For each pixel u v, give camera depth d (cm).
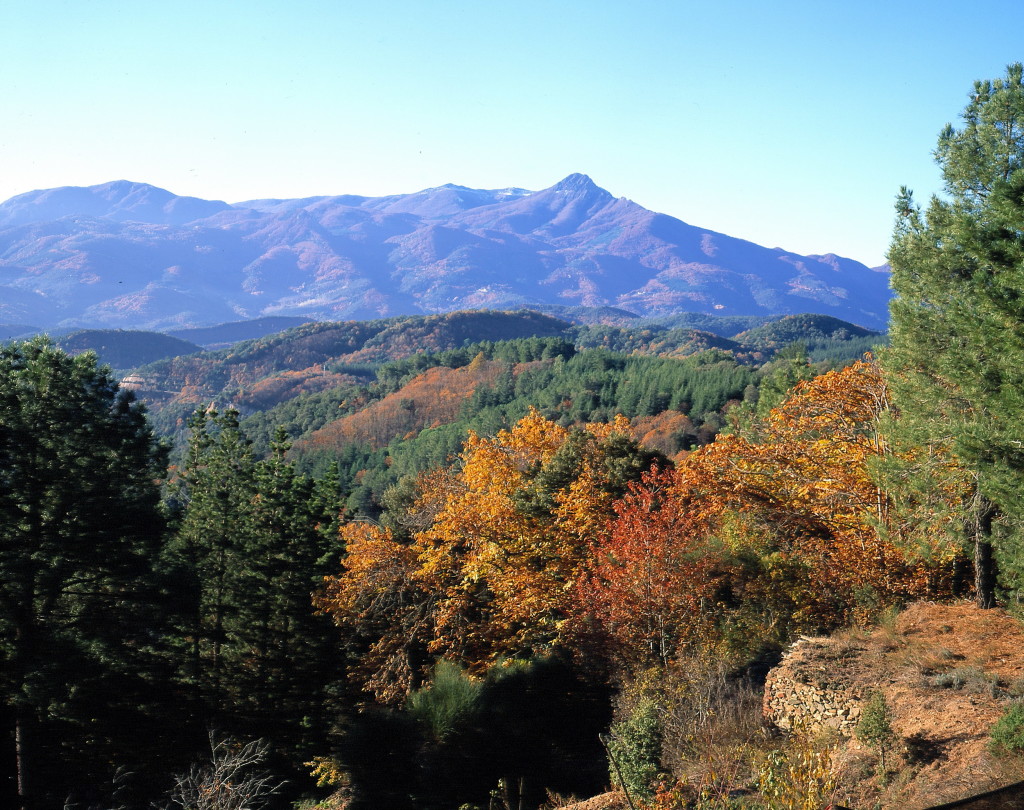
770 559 2256
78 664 2094
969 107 1830
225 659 2905
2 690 2020
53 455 2202
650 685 1747
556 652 2250
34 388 2222
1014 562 1591
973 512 1870
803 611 2062
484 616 3225
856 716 1350
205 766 2311
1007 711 1205
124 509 2316
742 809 1031
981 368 1620
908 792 1083
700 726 1395
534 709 1850
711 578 2161
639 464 3111
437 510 3953
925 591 2169
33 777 2100
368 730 1830
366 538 3978
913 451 2169
